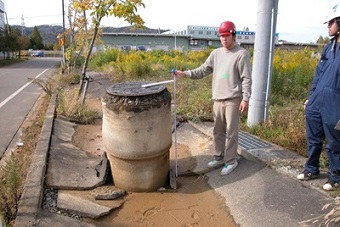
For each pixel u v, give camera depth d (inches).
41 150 185.3
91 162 183.9
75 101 292.5
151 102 142.6
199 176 170.4
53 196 141.8
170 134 157.2
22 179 149.9
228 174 163.6
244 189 147.6
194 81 418.0
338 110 126.8
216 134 169.2
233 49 152.3
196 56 826.8
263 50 217.6
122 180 152.3
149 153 147.2
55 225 115.0
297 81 343.9
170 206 142.6
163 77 488.1
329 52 132.3
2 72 924.6
